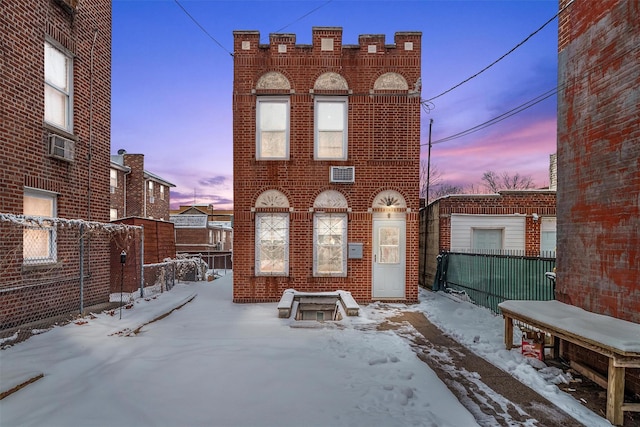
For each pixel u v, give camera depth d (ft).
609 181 15.69
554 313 16.71
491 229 40.34
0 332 20.26
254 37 34.76
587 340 13.46
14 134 22.15
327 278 34.60
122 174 93.76
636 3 14.42
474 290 33.47
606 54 15.99
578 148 17.85
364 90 34.78
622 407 12.45
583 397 14.60
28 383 13.69
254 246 34.53
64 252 26.45
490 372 17.21
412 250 34.65
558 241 19.56
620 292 15.03
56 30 25.85
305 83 34.76
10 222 21.16
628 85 14.75
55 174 25.66
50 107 26.08
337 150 35.32
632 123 14.49
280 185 34.68
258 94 34.68
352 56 34.86
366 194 34.73
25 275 22.81
